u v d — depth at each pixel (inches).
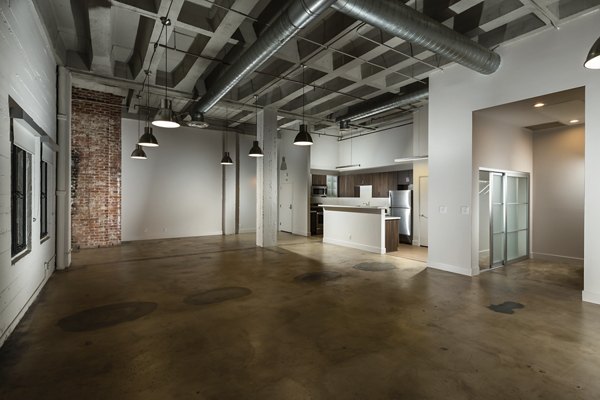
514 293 165.9
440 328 122.4
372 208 290.2
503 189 229.8
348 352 103.7
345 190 442.3
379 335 116.3
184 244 325.1
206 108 254.4
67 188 215.8
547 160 247.1
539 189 251.4
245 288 175.0
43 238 173.5
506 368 93.8
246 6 158.9
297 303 150.9
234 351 104.3
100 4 148.6
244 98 280.5
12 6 116.7
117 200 305.6
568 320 130.0
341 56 209.2
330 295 163.0
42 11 152.3
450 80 210.4
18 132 125.9
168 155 366.0
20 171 139.7
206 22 172.1
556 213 243.6
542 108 191.9
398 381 87.4
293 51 196.2
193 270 216.2
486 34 182.7
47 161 180.9
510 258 237.6
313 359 99.2
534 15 163.0
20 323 126.4
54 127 199.6
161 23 162.4
